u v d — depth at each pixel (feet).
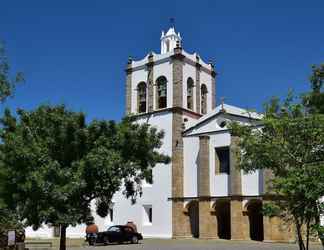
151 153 78.23
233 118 162.20
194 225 171.53
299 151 61.77
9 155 70.49
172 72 181.27
